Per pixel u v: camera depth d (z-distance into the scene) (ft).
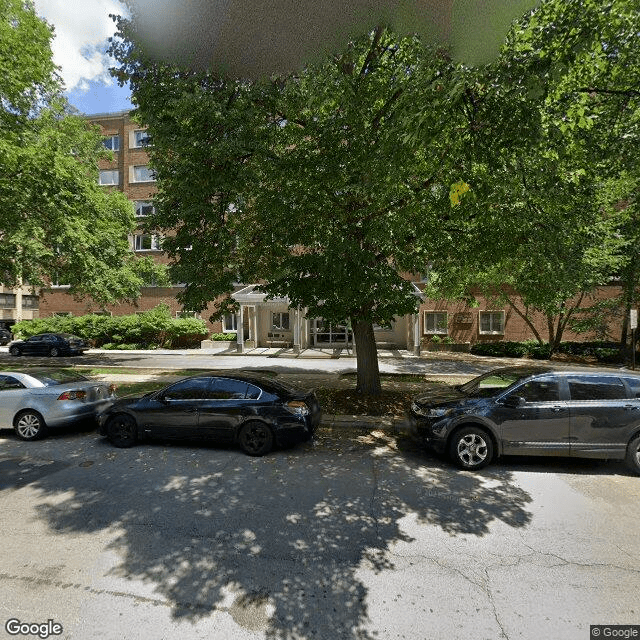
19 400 23.61
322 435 24.41
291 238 24.26
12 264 42.60
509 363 57.67
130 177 95.04
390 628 8.91
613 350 60.44
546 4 18.60
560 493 16.11
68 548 12.03
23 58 34.09
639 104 22.47
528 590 10.17
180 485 16.76
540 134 14.90
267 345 82.58
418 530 13.15
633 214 42.24
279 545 12.23
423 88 16.46
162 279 63.36
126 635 8.66
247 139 21.97
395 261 27.50
